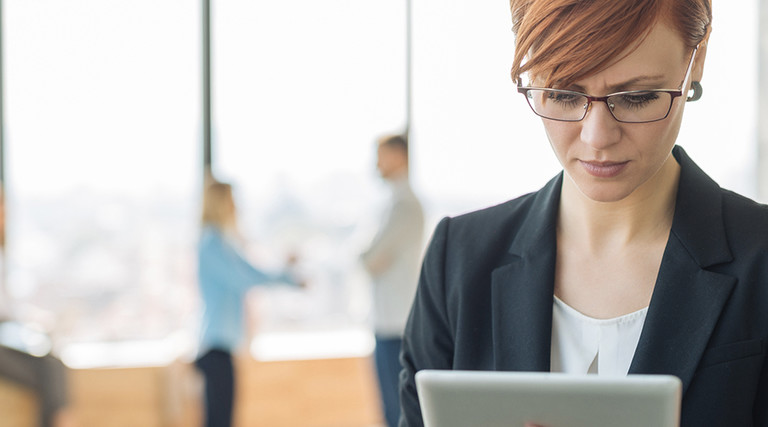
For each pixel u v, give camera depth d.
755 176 5.37
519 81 1.07
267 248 5.24
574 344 1.14
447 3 5.34
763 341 1.06
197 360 4.28
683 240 1.10
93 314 5.00
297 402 5.04
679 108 1.01
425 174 5.37
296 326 5.22
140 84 5.07
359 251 4.25
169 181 5.11
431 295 1.27
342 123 5.31
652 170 1.03
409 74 5.36
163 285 5.08
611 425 0.89
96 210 5.04
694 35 1.00
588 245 1.16
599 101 0.98
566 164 1.05
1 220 2.78
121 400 4.73
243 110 5.21
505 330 1.18
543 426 0.92
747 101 5.36
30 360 2.03
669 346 1.08
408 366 1.31
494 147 5.32
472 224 1.28
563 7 0.98
